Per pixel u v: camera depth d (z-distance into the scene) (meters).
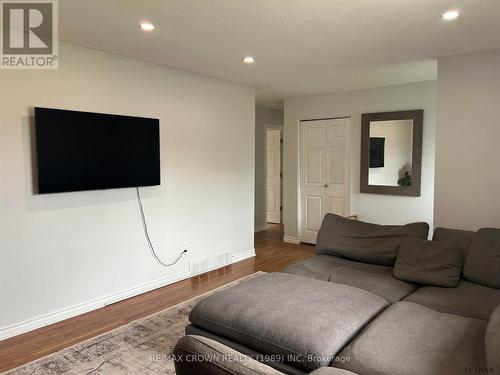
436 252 2.89
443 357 1.65
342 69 4.13
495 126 3.38
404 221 5.07
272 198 8.09
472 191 3.53
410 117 4.90
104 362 2.49
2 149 2.80
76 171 3.18
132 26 2.80
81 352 2.62
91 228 3.39
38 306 3.05
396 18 2.64
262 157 7.25
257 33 2.95
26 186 2.94
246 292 2.44
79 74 3.26
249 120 5.20
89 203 3.37
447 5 2.42
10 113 2.84
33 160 2.97
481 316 2.20
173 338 2.82
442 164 3.68
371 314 2.20
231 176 4.95
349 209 5.57
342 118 5.56
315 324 1.97
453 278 2.70
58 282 3.17
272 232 7.12
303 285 2.56
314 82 4.83
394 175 5.11
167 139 4.06
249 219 5.30
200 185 4.49
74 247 3.27
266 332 1.98
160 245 4.04
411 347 1.74
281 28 2.84
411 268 2.88
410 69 4.13
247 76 4.50
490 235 2.78
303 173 6.05
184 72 4.21
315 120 5.85
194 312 2.33
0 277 2.82
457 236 3.02
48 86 3.06
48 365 2.46
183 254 4.32
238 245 5.13
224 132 4.80
